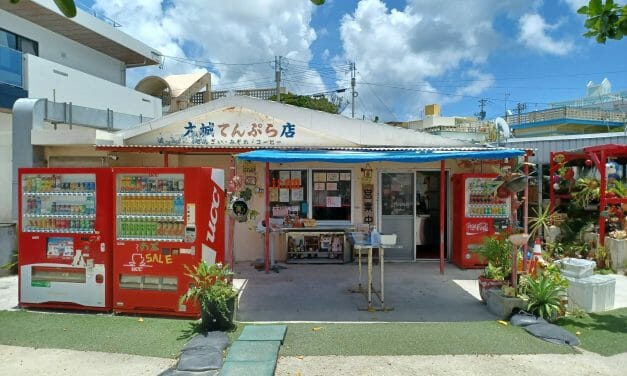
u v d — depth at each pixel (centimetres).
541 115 2559
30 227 645
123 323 582
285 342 513
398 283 813
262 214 1006
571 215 1159
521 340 521
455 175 974
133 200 620
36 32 1593
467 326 573
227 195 810
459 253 946
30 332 548
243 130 1014
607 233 992
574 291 650
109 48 1912
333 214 1012
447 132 2391
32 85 1302
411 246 1013
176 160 1015
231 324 559
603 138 1354
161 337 530
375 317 620
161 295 610
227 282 600
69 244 637
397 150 901
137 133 1019
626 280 839
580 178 1226
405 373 438
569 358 474
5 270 860
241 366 439
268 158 760
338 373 437
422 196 1042
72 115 1053
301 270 916
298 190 1009
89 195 636
